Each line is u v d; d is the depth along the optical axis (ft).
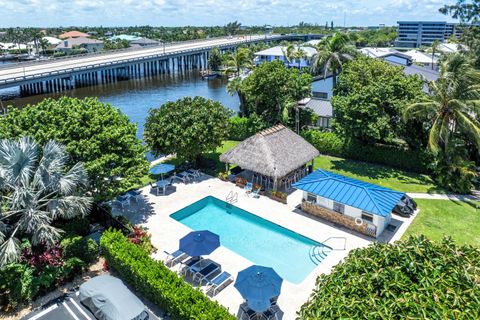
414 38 647.97
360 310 29.27
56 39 536.83
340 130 112.16
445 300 28.30
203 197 96.43
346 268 34.63
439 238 77.20
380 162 118.21
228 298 60.08
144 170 79.92
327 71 170.40
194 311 49.29
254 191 98.63
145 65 355.97
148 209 89.86
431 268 30.94
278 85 132.57
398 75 115.55
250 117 139.64
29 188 57.26
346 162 120.98
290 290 62.59
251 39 551.59
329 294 32.60
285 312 57.21
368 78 127.34
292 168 98.43
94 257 67.72
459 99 98.27
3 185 57.06
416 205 89.35
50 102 78.95
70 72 259.60
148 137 104.37
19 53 487.20
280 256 73.92
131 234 72.33
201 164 116.57
